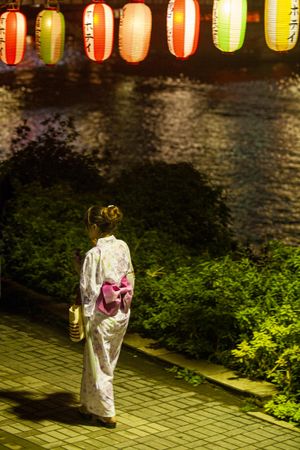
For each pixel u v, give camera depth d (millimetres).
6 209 14109
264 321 9547
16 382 8805
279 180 28500
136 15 10438
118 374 9180
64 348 9906
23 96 46531
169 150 33094
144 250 12414
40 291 11859
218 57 65375
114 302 7703
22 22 11500
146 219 14156
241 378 9008
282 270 11062
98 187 16188
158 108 44219
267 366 9008
